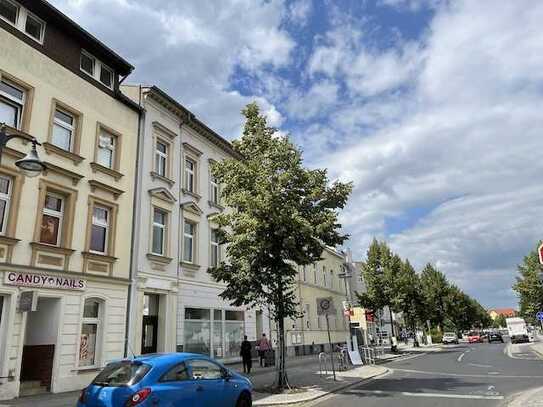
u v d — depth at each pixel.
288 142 16.88
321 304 18.61
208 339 23.50
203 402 8.91
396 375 19.78
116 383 8.20
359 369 22.31
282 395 13.93
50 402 12.66
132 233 19.14
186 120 23.66
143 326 19.97
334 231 16.33
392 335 37.84
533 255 43.47
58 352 15.03
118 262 18.16
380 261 39.72
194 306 22.64
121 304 17.94
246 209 15.80
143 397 7.86
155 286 19.98
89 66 18.56
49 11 16.28
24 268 14.20
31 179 14.96
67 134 17.08
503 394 13.02
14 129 14.60
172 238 21.69
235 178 16.44
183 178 23.42
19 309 13.70
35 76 15.73
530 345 43.66
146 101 21.11
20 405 12.11
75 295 15.94
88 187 17.23
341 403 12.48
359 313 28.39
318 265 44.88
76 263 16.22
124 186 19.11
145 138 20.73
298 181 16.47
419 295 49.62
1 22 14.84
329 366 24.38
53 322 15.27
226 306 25.39
